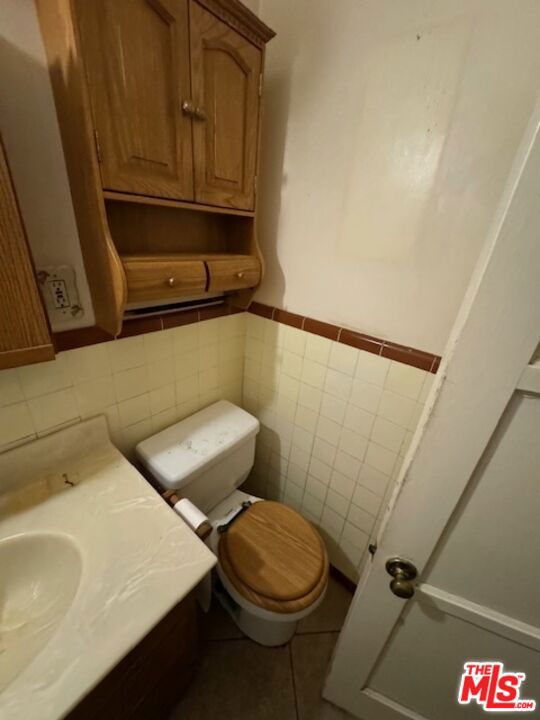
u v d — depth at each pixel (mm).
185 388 1161
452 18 631
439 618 684
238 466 1202
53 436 828
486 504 527
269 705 992
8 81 576
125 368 944
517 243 375
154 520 734
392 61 722
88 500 777
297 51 860
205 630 1164
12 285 521
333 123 853
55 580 688
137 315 928
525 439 459
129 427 1025
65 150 657
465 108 666
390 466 1058
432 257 802
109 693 605
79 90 544
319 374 1136
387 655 809
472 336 433
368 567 702
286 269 1107
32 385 765
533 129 346
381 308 930
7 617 648
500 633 627
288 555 1017
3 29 549
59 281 743
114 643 521
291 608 885
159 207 881
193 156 743
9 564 677
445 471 521
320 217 964
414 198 784
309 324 1104
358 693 915
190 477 978
